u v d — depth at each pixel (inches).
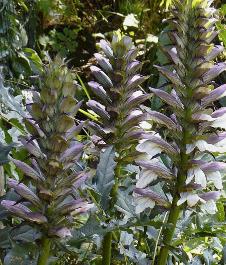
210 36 28.6
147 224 28.5
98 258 34.4
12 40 71.1
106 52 32.4
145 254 32.0
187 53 28.6
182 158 29.3
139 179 29.6
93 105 33.0
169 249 29.6
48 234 25.1
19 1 76.7
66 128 24.1
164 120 29.4
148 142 29.4
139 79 32.2
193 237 32.2
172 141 31.5
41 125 24.4
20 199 25.2
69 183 25.2
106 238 31.7
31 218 24.6
